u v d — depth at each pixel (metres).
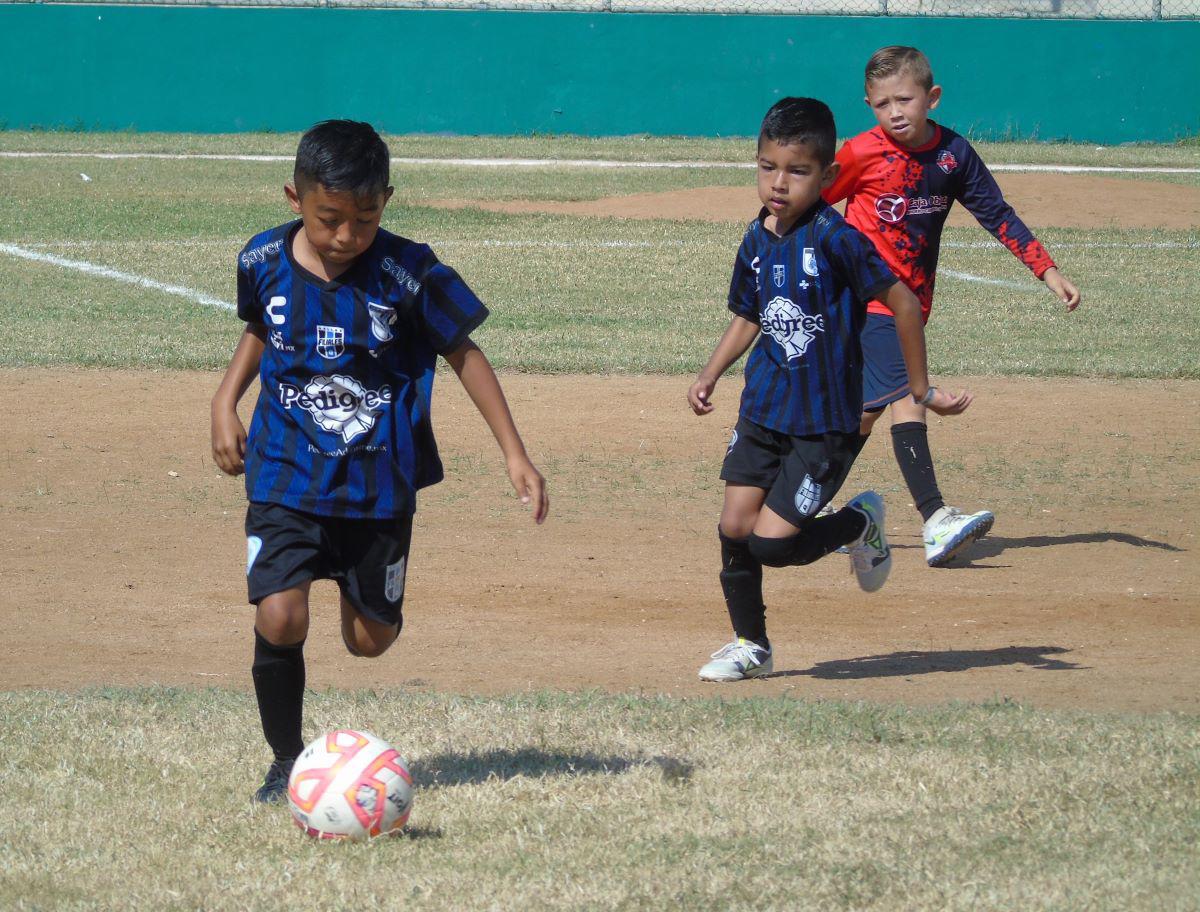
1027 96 116.62
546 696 18.89
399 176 89.12
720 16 116.12
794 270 18.72
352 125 14.20
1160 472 32.75
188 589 24.78
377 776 14.19
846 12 119.31
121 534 27.86
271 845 14.08
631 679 20.42
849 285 18.78
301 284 14.41
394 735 17.27
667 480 31.84
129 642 22.08
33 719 17.80
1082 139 117.19
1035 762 16.14
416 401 14.80
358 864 13.59
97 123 114.25
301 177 13.84
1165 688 19.84
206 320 47.97
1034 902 12.52
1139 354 44.53
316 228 13.96
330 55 115.50
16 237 63.78
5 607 23.64
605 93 117.50
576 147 107.88
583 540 27.70
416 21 115.38
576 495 30.70
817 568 26.62
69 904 12.72
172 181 85.12
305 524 14.59
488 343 44.72
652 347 44.69
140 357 41.81
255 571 14.65
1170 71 116.50
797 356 18.88
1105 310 52.19
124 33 113.25
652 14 116.00
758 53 116.81
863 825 14.37
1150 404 38.59
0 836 14.21
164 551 26.88
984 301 53.81
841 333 18.81
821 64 116.88
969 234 69.75
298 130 116.44
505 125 117.50
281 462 14.56
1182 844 13.80
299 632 14.72
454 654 21.56
